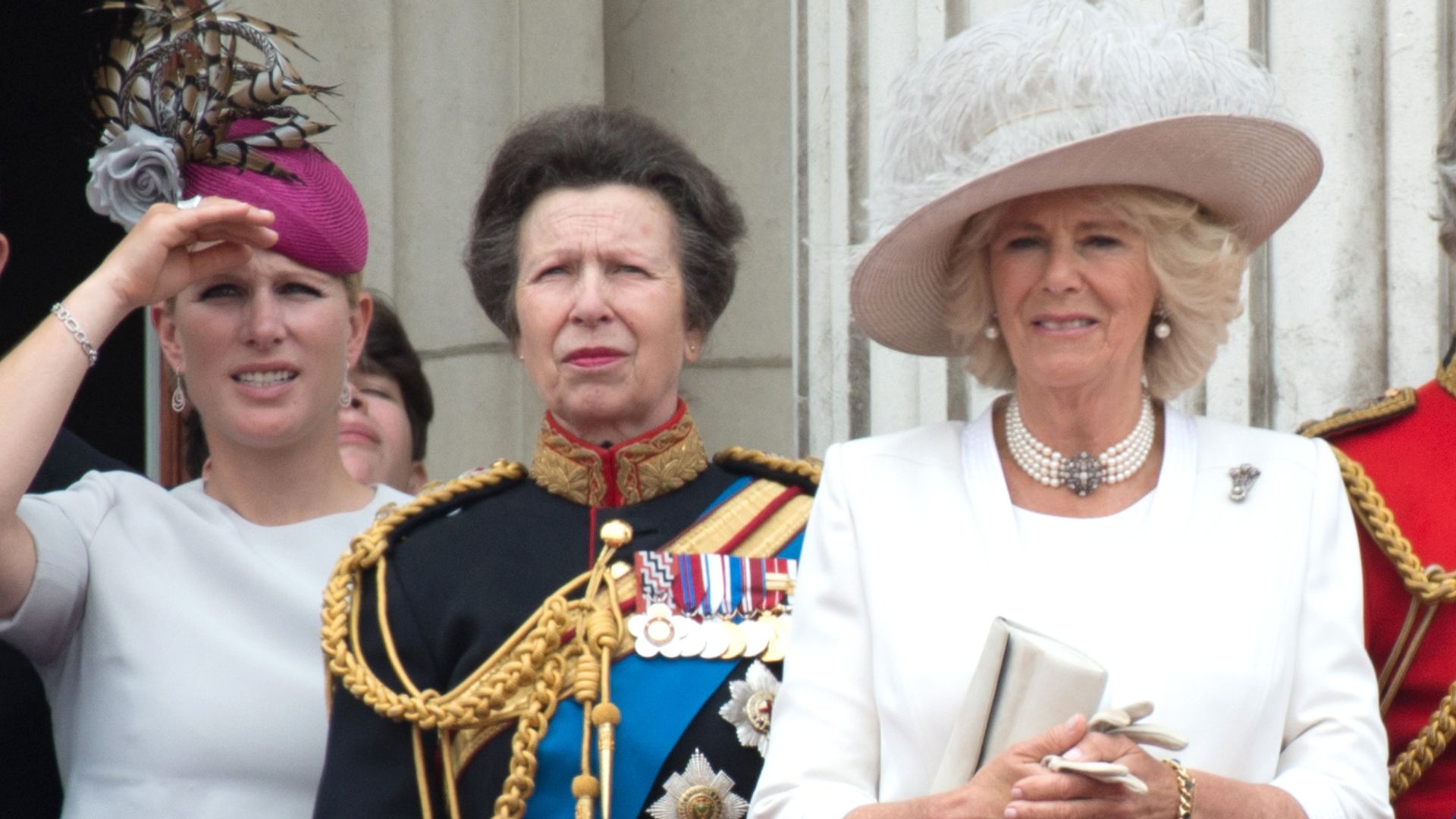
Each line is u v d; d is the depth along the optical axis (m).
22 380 12.95
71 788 13.20
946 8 16.59
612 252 12.53
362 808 11.88
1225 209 11.01
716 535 12.52
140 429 22.88
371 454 18.25
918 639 10.61
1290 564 10.61
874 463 11.26
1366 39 15.37
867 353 17.27
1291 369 15.48
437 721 11.89
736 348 21.89
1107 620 10.52
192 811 12.89
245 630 13.46
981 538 10.83
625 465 12.69
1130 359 11.05
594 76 23.11
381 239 22.55
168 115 13.85
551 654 12.03
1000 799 9.73
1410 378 15.13
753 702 11.82
